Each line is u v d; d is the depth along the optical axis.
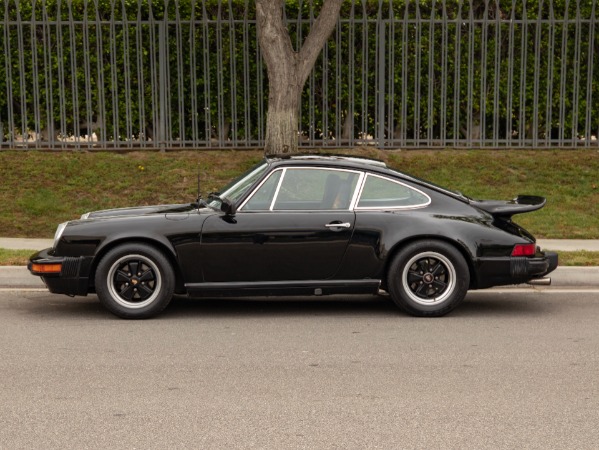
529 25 15.96
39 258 8.41
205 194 14.00
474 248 8.41
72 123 16.25
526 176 14.78
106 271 8.32
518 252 8.45
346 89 15.90
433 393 6.14
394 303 9.09
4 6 15.84
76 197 13.99
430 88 15.59
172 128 15.95
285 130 14.09
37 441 5.23
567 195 14.20
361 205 8.48
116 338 7.71
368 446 5.15
